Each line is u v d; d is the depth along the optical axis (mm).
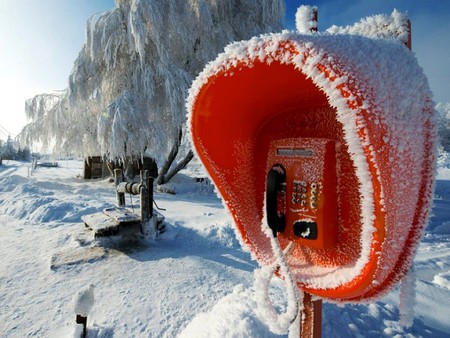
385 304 2635
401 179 723
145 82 10648
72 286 3232
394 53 811
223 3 11711
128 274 3492
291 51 724
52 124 12609
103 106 11609
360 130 651
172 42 11430
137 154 11391
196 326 2057
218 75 937
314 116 1105
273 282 2910
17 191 8227
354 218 943
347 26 1063
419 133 805
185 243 4723
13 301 2939
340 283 807
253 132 1363
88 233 4902
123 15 11117
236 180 1286
